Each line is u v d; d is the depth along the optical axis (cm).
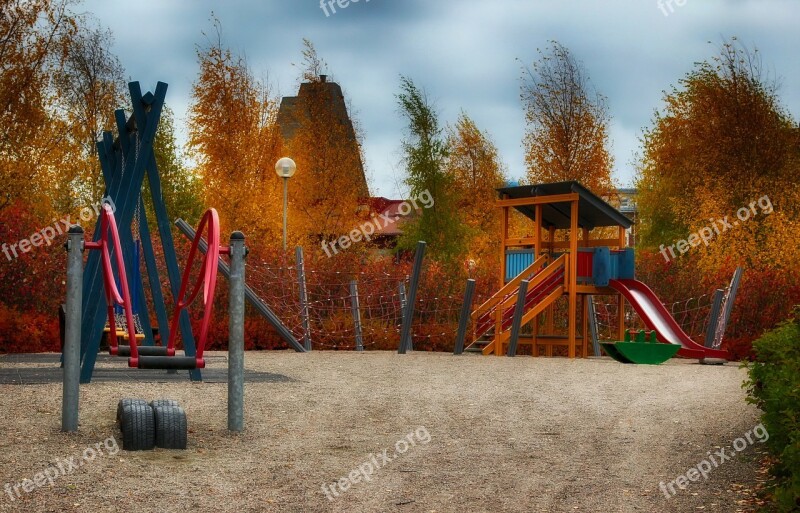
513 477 690
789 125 4044
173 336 1025
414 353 2053
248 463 726
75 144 2512
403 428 895
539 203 2202
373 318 2344
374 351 2141
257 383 1216
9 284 2008
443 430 887
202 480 666
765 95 3878
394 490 648
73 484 642
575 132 4047
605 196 4100
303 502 612
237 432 852
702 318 2447
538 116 4081
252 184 3872
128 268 1244
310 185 4122
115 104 3366
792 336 789
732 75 3894
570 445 816
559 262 2117
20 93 2314
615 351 1889
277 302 2236
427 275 2400
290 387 1184
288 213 3916
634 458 760
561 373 1500
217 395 1073
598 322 2484
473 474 699
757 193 3659
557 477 690
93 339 1141
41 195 2402
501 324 2119
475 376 1412
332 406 1027
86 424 852
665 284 2505
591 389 1243
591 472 707
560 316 2530
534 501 620
